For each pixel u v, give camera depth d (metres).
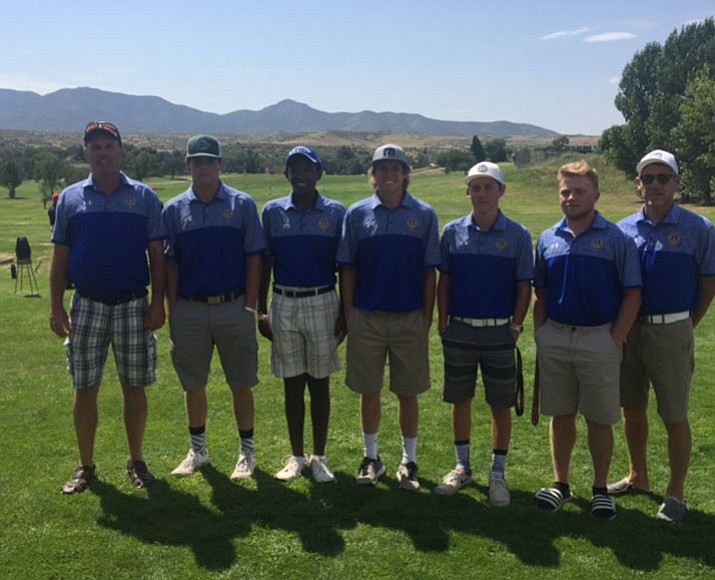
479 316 4.11
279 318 4.38
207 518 3.91
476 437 5.25
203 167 4.18
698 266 3.88
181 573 3.36
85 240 4.10
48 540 3.64
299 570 3.38
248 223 4.31
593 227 3.86
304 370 4.46
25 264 17.22
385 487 4.35
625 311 3.82
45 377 7.12
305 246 4.29
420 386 4.37
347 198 42.03
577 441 5.15
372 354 4.34
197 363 4.43
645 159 3.85
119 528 3.78
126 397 4.37
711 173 40.44
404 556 3.50
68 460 4.77
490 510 4.02
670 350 3.87
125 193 4.16
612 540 3.66
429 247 4.21
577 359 3.89
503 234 4.08
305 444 5.14
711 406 5.92
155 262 4.24
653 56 47.25
